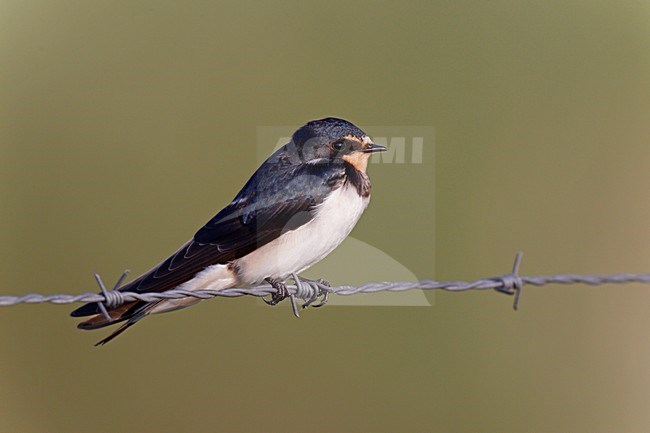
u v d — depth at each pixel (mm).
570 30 13234
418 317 12625
